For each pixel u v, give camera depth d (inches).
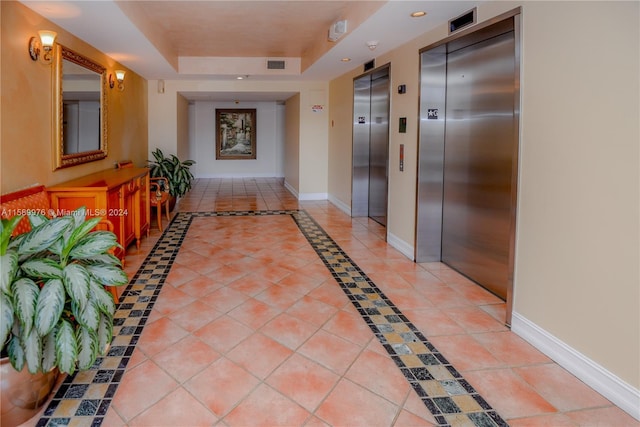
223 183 447.5
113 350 105.1
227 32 211.8
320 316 126.2
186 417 81.1
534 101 104.7
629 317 82.1
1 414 74.5
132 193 187.5
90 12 136.6
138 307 131.1
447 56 164.1
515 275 115.0
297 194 348.8
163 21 189.2
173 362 100.3
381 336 114.0
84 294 77.2
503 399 87.4
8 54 121.1
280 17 184.7
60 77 151.6
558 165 98.0
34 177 137.7
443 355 104.5
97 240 84.6
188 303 134.6
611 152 84.4
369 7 142.8
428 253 179.0
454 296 142.1
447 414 82.7
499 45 134.7
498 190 140.0
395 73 194.7
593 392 89.5
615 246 84.4
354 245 206.5
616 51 82.4
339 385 91.9
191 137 477.1
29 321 71.2
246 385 91.6
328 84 330.6
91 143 187.8
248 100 412.8
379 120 250.8
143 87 294.7
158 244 205.8
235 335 113.9
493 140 140.8
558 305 100.0
